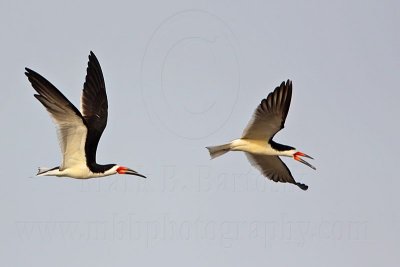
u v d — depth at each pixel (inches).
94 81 742.5
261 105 701.9
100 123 725.9
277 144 756.0
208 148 745.6
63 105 635.5
